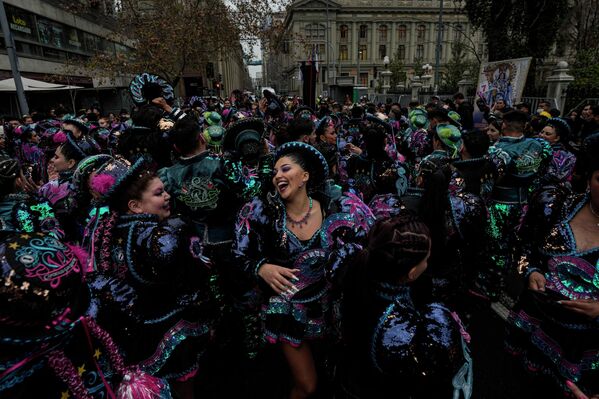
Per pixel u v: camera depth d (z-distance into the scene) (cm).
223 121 865
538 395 222
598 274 187
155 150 376
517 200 396
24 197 253
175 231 202
